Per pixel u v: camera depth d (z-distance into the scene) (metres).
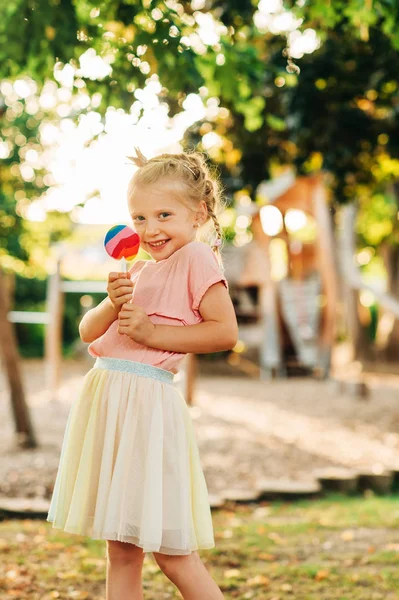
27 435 8.02
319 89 6.68
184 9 5.09
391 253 22.86
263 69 5.12
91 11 4.62
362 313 21.88
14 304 21.00
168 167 2.61
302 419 11.02
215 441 9.03
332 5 5.06
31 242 12.30
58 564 4.27
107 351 2.56
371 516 5.84
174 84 4.52
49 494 6.32
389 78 6.43
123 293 2.50
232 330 2.54
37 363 19.58
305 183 15.19
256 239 17.38
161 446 2.42
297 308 16.83
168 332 2.50
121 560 2.52
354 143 7.10
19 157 7.80
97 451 2.46
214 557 4.49
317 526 5.43
